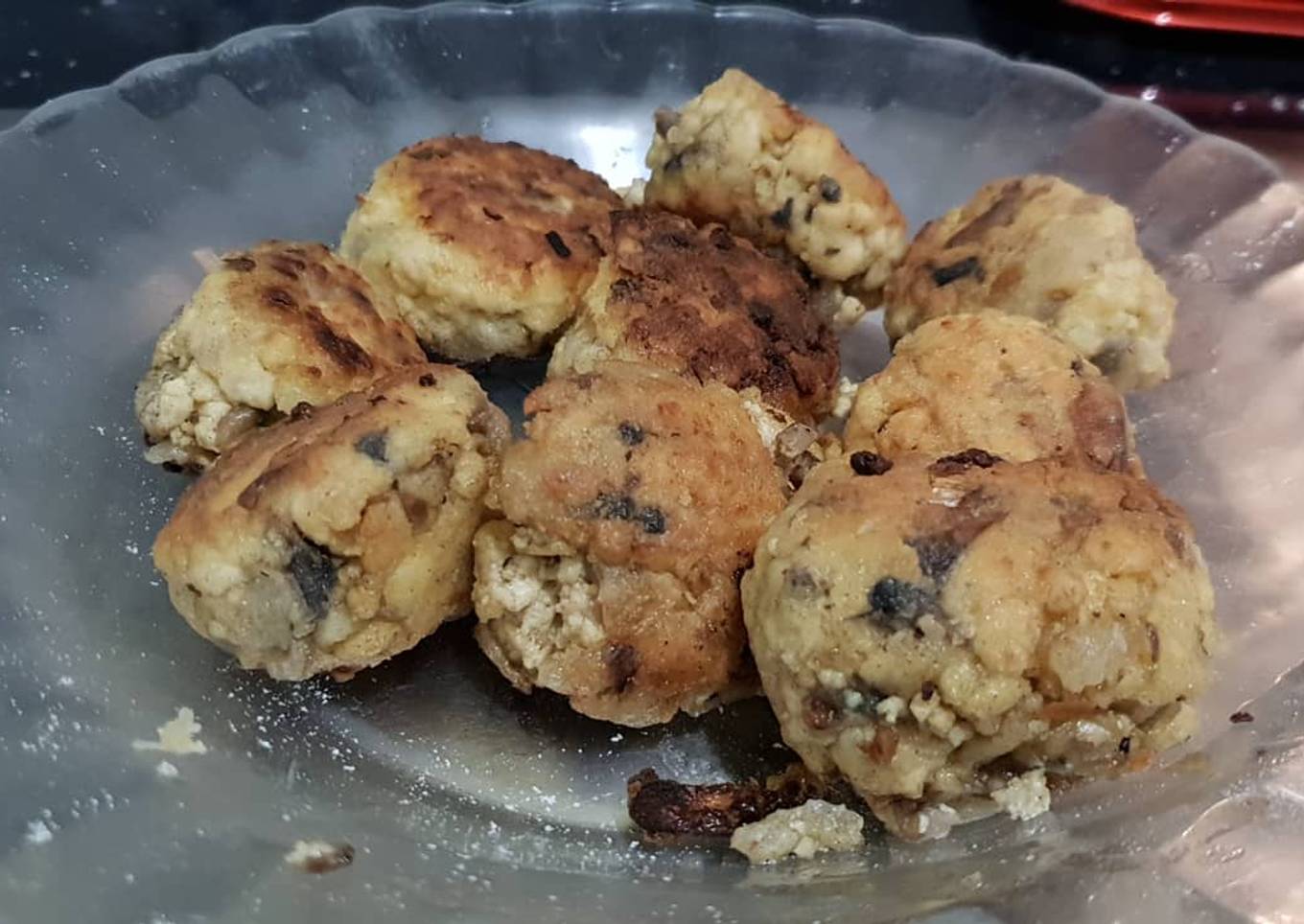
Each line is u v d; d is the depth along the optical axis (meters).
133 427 0.15
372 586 0.12
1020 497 0.12
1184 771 0.12
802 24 0.22
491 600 0.13
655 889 0.12
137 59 0.23
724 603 0.13
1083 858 0.12
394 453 0.12
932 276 0.17
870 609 0.11
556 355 0.16
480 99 0.21
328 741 0.13
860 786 0.12
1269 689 0.13
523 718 0.14
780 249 0.18
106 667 0.13
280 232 0.18
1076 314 0.16
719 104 0.18
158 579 0.14
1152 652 0.11
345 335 0.15
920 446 0.14
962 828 0.12
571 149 0.21
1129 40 0.26
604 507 0.13
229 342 0.14
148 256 0.17
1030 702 0.11
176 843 0.11
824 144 0.18
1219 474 0.16
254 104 0.19
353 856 0.12
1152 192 0.20
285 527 0.12
